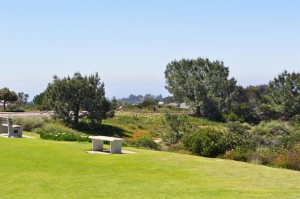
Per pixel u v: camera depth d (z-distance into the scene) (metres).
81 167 13.97
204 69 74.25
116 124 51.88
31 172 12.96
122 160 15.37
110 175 12.77
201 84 71.00
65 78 45.25
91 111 45.22
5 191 10.52
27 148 17.95
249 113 66.12
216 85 71.06
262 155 17.20
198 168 14.11
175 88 73.75
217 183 11.91
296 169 15.37
